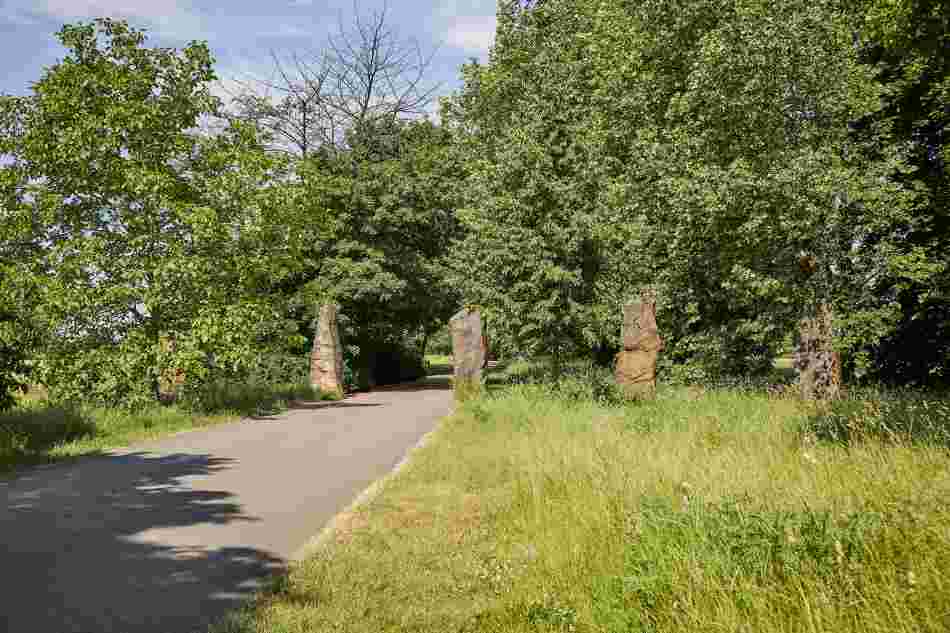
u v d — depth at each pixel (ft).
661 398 51.11
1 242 55.06
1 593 16.12
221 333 55.98
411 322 109.70
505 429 41.70
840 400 41.42
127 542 20.57
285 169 66.28
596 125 75.92
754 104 58.95
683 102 64.39
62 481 30.17
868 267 61.82
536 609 14.20
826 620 11.54
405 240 105.19
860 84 60.03
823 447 25.64
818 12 57.88
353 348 94.68
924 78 65.57
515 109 102.06
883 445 24.39
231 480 30.45
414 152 108.47
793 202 54.60
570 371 76.89
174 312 55.88
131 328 55.11
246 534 21.57
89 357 52.06
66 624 14.29
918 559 12.95
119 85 56.03
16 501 26.20
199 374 54.70
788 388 53.88
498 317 72.54
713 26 71.41
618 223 70.95
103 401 53.47
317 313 90.84
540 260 69.92
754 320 69.87
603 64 81.76
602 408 48.14
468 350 71.61
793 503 17.70
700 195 59.47
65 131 53.52
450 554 19.30
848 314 59.93
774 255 60.39
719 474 22.07
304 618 14.51
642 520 17.08
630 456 26.43
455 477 29.27
